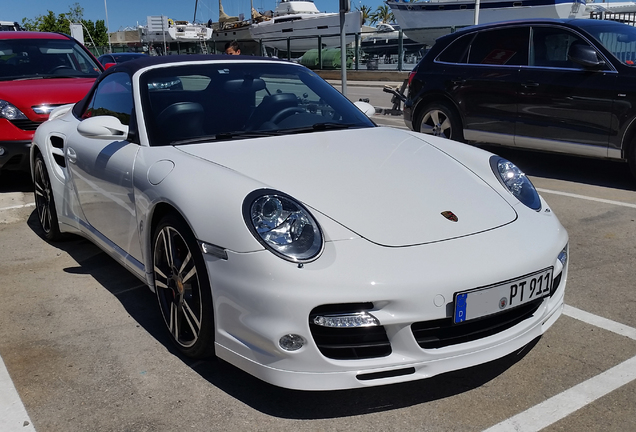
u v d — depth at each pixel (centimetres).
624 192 536
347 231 222
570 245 403
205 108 316
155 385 244
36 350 275
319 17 3095
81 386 244
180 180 250
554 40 592
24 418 223
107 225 330
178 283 256
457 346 220
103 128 301
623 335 280
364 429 214
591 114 556
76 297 336
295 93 351
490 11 2628
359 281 205
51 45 705
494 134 638
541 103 590
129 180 288
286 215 219
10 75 652
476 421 217
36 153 432
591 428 212
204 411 225
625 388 236
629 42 566
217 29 3894
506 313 233
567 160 679
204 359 263
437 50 695
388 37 2330
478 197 262
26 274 374
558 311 259
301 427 215
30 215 515
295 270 207
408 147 306
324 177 255
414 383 243
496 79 625
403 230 228
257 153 276
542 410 223
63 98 591
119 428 216
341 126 335
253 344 216
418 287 208
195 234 230
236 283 216
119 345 278
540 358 261
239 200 225
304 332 206
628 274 352
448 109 679
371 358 214
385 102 1402
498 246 231
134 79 329
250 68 356
